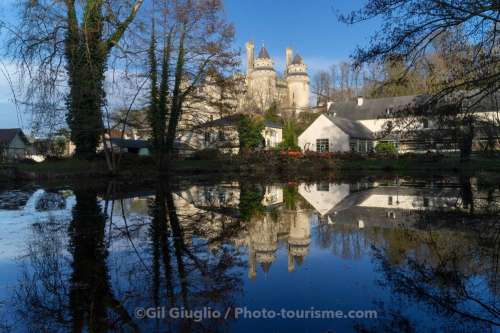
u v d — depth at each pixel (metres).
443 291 4.51
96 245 6.61
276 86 97.44
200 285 4.73
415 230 7.64
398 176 24.31
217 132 30.06
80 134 22.42
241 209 10.84
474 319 3.80
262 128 39.50
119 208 10.85
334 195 14.26
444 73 9.72
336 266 5.45
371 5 8.83
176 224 8.55
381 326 3.68
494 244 6.42
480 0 8.02
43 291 4.52
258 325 3.69
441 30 8.86
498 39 8.87
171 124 26.06
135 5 20.64
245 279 4.94
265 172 29.55
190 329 3.64
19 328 3.65
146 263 5.59
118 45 19.97
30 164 22.83
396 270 5.26
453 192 14.41
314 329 3.62
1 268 5.38
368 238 7.09
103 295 4.43
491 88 9.36
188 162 29.81
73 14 18.14
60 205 11.38
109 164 22.72
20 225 8.34
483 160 28.58
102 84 19.66
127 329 3.63
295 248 6.46
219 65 25.39
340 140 44.59
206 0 23.73
